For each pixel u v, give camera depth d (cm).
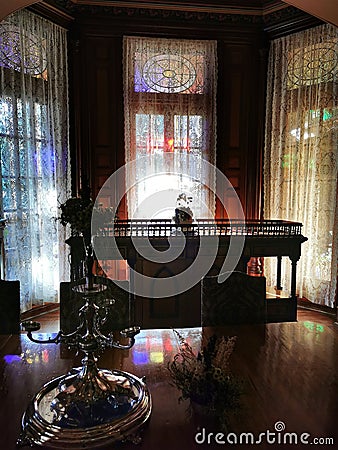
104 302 161
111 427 116
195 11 418
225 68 445
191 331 200
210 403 119
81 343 138
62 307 206
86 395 130
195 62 434
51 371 156
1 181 347
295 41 417
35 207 382
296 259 379
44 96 388
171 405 131
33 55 375
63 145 415
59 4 386
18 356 171
